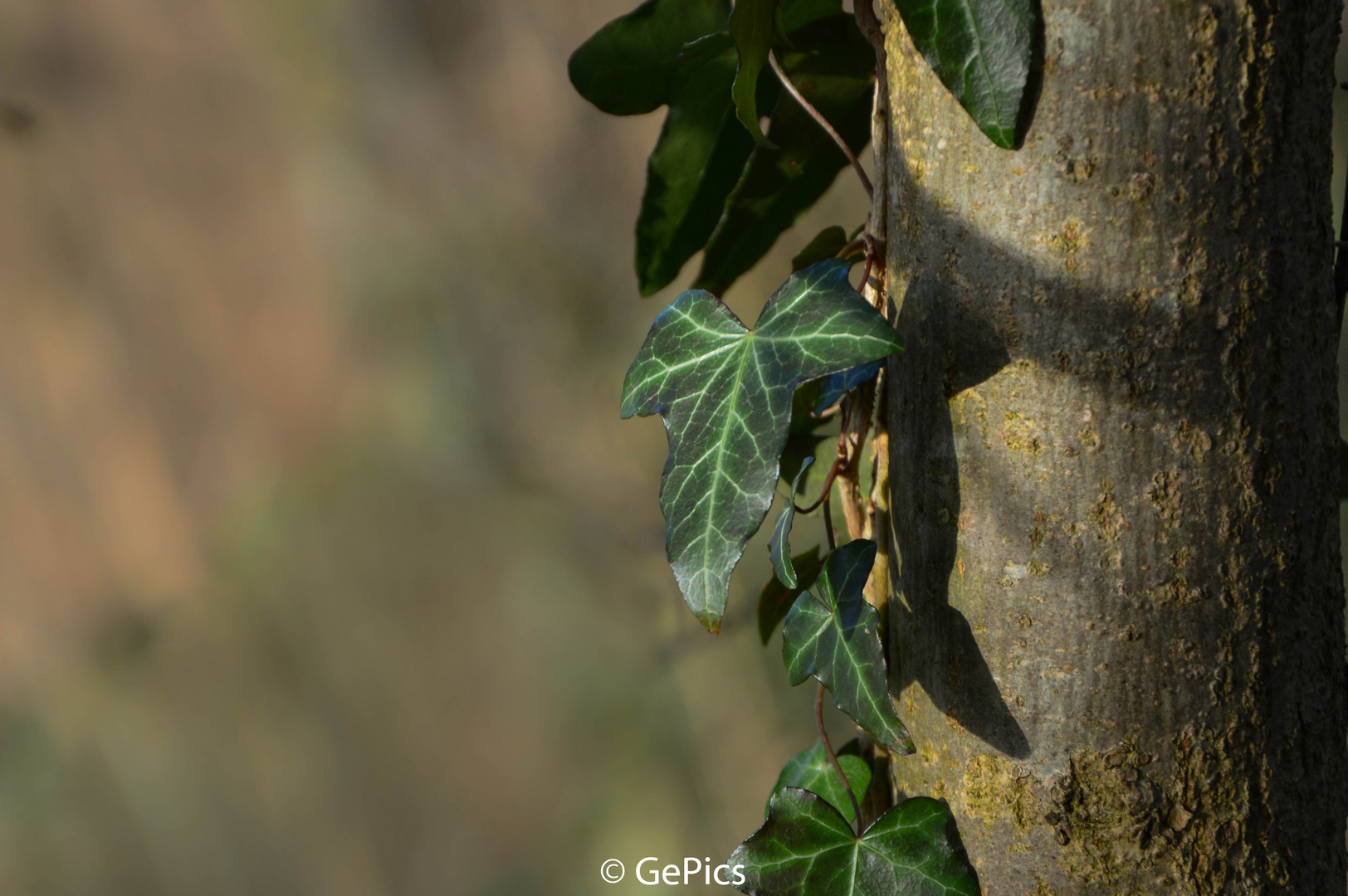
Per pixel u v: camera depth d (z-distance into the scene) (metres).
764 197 2.43
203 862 8.66
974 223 2.35
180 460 10.23
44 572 10.04
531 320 8.31
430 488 8.62
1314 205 2.35
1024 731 2.36
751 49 2.38
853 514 2.40
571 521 7.90
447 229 8.65
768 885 2.37
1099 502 2.35
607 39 2.41
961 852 2.36
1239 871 2.35
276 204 9.74
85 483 10.21
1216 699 2.35
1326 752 2.36
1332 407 2.36
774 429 2.36
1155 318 2.35
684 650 6.58
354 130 9.05
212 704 9.00
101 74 9.57
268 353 9.82
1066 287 2.35
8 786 8.85
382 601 8.68
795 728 6.77
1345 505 4.37
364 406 9.31
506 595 8.25
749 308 6.68
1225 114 2.34
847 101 2.43
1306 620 2.35
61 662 9.72
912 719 2.38
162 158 9.70
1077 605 2.35
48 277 10.06
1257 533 2.35
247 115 9.51
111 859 8.65
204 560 9.95
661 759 7.24
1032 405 2.35
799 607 2.38
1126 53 2.34
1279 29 2.34
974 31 2.34
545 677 8.00
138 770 8.88
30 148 9.55
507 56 8.55
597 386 8.09
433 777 8.37
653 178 2.43
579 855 7.56
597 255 8.27
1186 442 2.35
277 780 8.73
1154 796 2.35
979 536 2.36
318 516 9.18
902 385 2.37
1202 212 2.34
